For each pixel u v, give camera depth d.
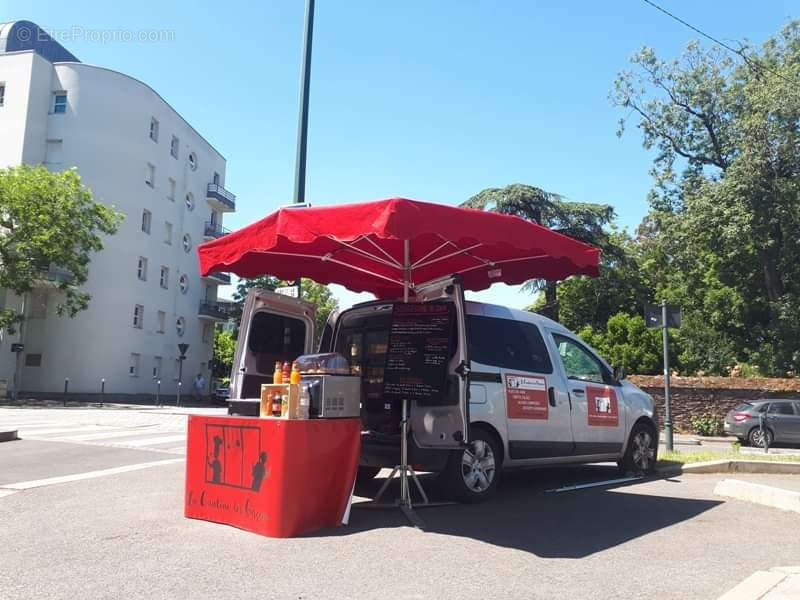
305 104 11.77
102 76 39.84
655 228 33.72
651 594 4.40
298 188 11.57
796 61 29.91
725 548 5.56
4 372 37.19
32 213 32.81
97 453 11.52
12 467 9.77
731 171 27.72
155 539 5.65
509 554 5.31
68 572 4.75
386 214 5.82
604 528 6.23
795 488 8.70
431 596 4.33
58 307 34.44
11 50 44.75
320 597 4.29
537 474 9.91
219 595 4.30
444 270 8.95
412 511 6.70
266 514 5.79
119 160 40.19
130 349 40.62
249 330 7.69
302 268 8.94
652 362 25.83
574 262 7.15
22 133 37.91
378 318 7.90
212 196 51.22
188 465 6.54
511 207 29.09
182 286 47.62
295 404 5.88
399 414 7.29
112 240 39.72
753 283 31.36
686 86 31.80
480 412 7.35
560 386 8.37
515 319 8.30
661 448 15.49
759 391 21.33
